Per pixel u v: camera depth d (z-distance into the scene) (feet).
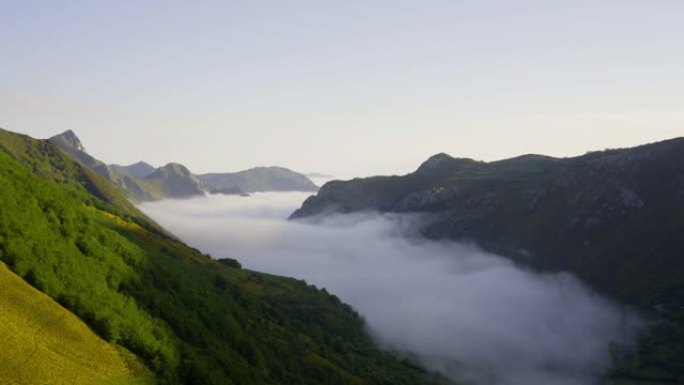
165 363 335.67
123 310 355.77
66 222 414.82
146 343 336.90
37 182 445.37
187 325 416.46
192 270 649.61
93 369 290.15
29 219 367.25
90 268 378.53
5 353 259.60
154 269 485.97
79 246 402.52
